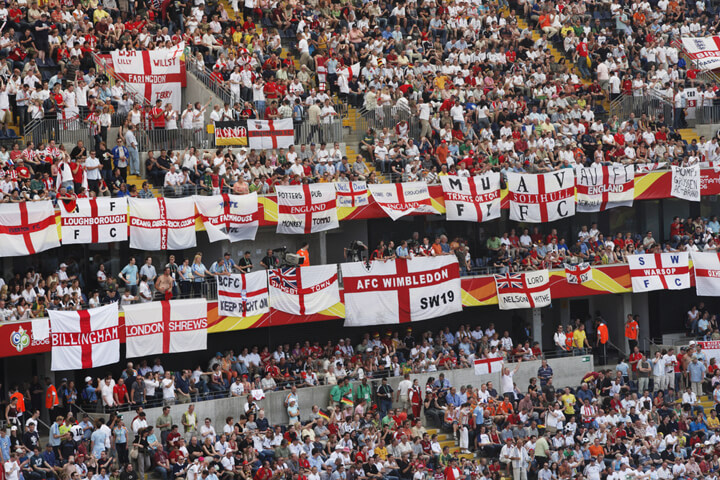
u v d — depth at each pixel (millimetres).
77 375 199375
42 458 176125
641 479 197250
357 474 188750
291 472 185750
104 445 181250
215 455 185500
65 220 193750
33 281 193500
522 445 197250
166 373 195125
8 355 185875
